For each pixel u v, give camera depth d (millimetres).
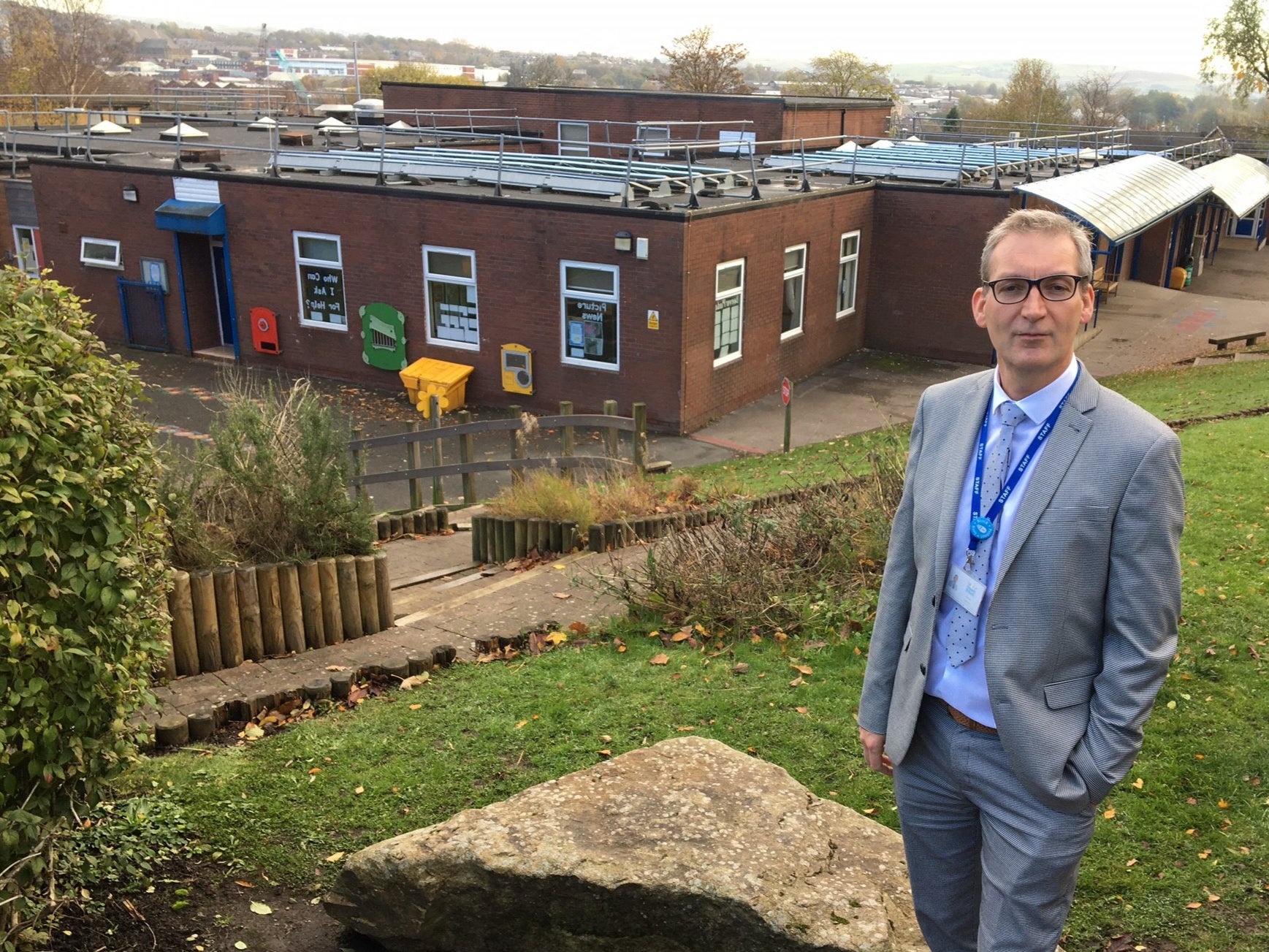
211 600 6363
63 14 78875
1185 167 34344
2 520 3320
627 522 9734
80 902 3994
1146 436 2301
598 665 6492
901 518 2775
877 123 38844
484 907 3646
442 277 20656
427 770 5113
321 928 3977
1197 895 4117
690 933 3473
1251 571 7574
